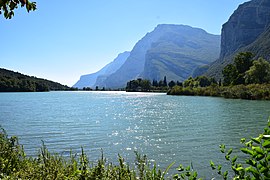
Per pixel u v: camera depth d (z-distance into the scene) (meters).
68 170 6.93
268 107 66.50
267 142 3.38
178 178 5.15
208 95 135.38
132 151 25.03
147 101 109.25
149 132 35.94
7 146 9.06
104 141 29.78
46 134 34.19
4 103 101.12
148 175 7.59
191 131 36.19
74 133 35.19
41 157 8.33
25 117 54.88
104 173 6.51
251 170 3.54
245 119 46.59
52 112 66.62
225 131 35.50
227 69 139.12
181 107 76.88
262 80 110.25
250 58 135.25
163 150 25.20
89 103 103.06
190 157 22.45
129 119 51.19
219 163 20.09
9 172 7.04
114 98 142.75
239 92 104.25
